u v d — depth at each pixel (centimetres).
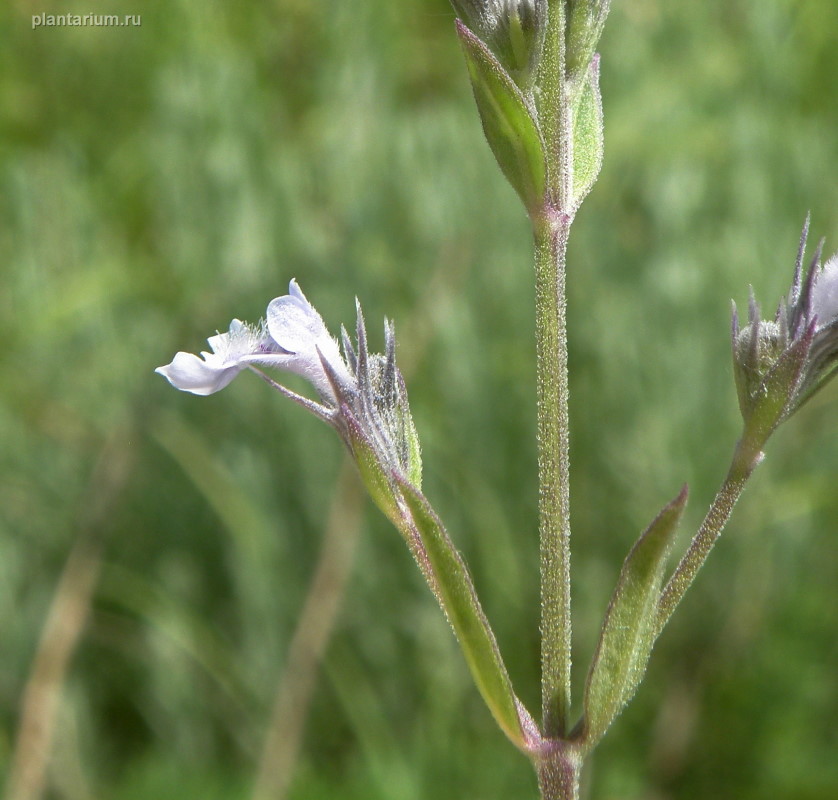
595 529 15
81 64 19
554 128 8
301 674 13
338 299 16
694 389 15
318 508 15
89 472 15
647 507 15
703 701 14
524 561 15
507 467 15
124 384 16
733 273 16
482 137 17
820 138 17
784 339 8
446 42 20
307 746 14
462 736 13
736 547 15
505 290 16
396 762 13
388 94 19
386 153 17
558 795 8
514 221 16
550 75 8
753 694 14
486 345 15
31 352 16
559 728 8
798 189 17
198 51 18
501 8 8
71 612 13
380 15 19
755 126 17
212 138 17
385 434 8
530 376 15
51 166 18
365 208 17
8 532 15
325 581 13
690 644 14
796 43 18
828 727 14
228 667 14
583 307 16
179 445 15
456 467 15
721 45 18
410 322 15
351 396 8
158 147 18
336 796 13
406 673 14
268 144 18
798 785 13
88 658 14
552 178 8
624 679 8
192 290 16
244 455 15
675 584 8
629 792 14
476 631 8
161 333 16
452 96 19
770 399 8
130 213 18
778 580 15
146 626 14
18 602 15
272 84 19
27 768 13
